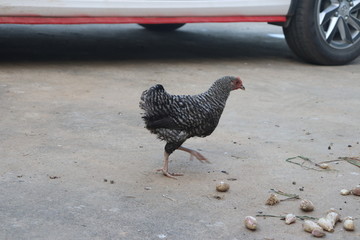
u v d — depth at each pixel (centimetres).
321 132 691
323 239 441
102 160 570
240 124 705
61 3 852
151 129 546
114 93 796
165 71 935
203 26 1413
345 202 507
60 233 425
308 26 1003
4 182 504
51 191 493
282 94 845
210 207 484
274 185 536
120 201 484
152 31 1302
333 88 895
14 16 840
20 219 442
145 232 434
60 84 820
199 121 538
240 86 555
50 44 1084
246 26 1452
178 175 548
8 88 780
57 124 662
